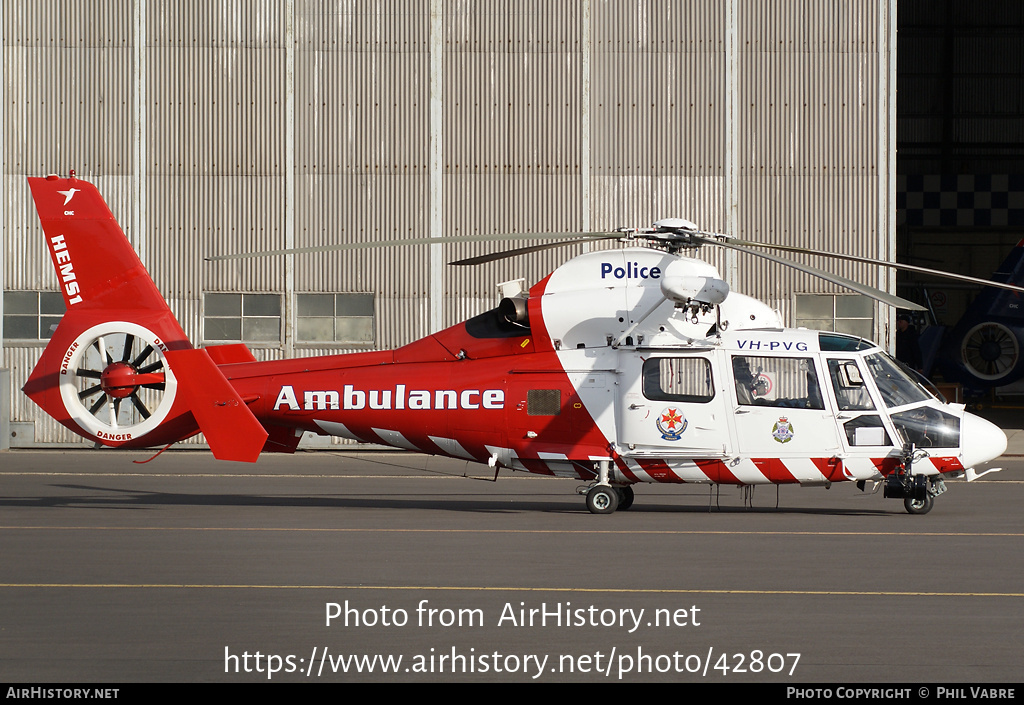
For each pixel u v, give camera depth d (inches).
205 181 3376.0
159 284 3380.9
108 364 1994.3
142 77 3368.6
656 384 2006.6
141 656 1109.7
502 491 2476.6
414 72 3368.6
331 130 3376.0
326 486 2554.1
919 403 1994.3
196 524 1934.1
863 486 2037.4
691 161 3363.7
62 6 3366.1
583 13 3356.3
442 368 2074.3
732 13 3351.4
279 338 3390.7
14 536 1800.0
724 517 2010.3
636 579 1449.3
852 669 1066.1
